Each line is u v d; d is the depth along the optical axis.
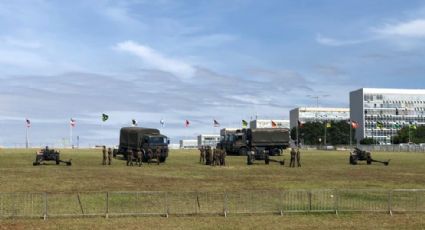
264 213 17.70
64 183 28.58
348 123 191.12
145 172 37.94
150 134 54.22
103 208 18.53
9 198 20.44
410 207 19.06
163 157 53.41
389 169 43.25
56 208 18.52
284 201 19.80
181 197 20.94
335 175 35.81
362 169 43.00
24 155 71.31
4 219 16.48
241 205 18.97
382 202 20.19
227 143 73.31
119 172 37.81
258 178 32.72
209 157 49.88
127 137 57.25
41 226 15.37
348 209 18.53
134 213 17.42
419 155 81.75
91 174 35.62
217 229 14.96
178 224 15.75
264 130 70.44
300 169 42.66
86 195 21.48
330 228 15.16
